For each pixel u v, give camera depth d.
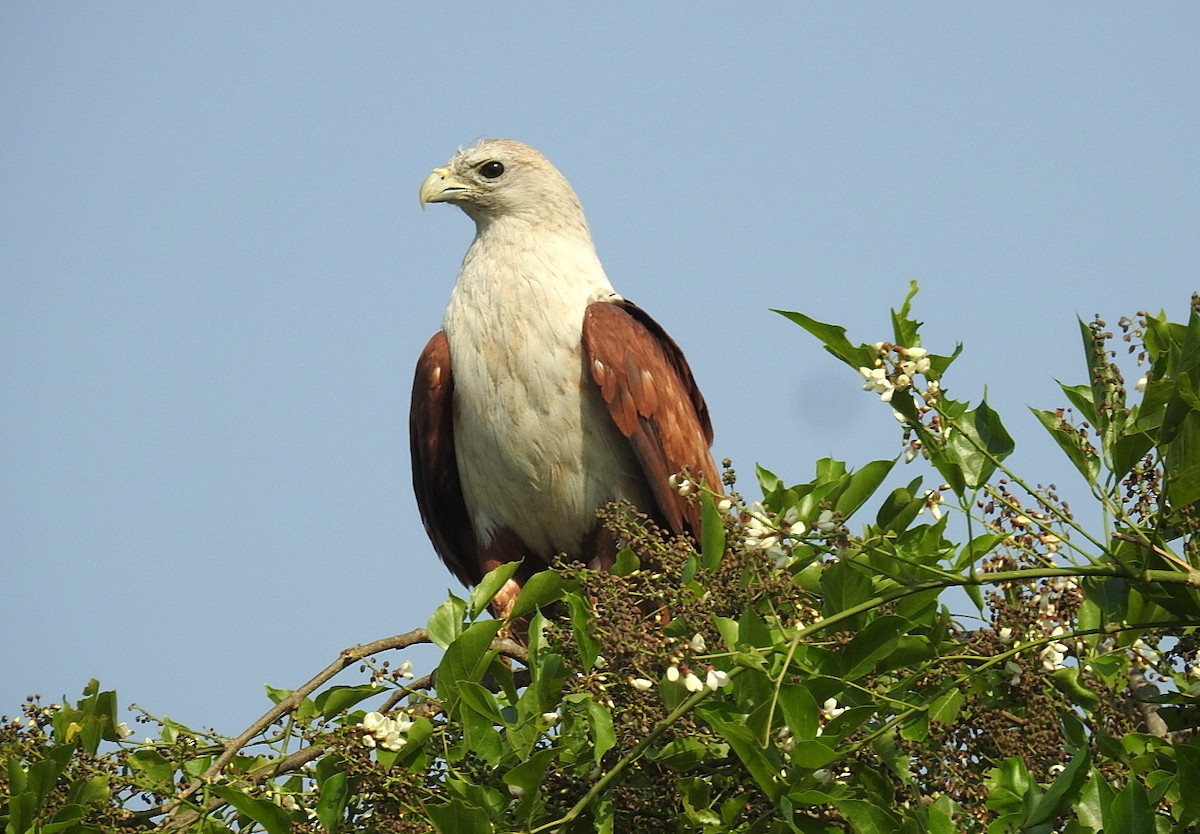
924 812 6.93
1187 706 7.97
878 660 7.00
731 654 6.90
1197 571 7.19
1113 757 7.23
